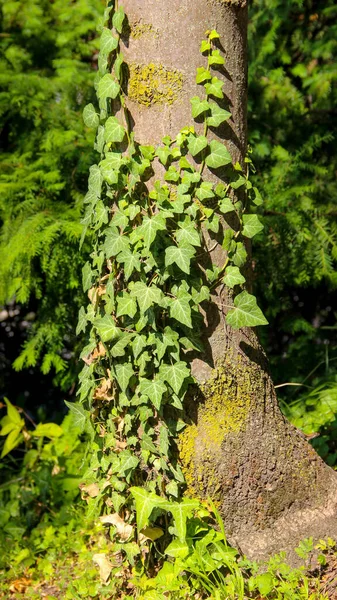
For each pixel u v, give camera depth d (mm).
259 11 5664
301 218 5078
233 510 3176
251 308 3137
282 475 3219
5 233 4684
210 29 3061
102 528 3941
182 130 3055
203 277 3111
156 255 3035
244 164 3219
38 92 5219
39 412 5605
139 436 3195
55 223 4512
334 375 4977
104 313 3262
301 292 6113
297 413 4539
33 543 4164
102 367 3262
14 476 5035
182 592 3010
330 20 5758
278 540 3158
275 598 3020
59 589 3646
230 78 3121
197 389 3145
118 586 3277
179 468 3154
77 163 5000
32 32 5754
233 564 3010
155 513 3137
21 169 4934
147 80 3066
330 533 3195
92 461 3352
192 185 3055
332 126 5719
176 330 3104
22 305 6008
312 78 5500
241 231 3166
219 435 3152
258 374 3258
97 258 3250
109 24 3164
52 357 5051
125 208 3104
